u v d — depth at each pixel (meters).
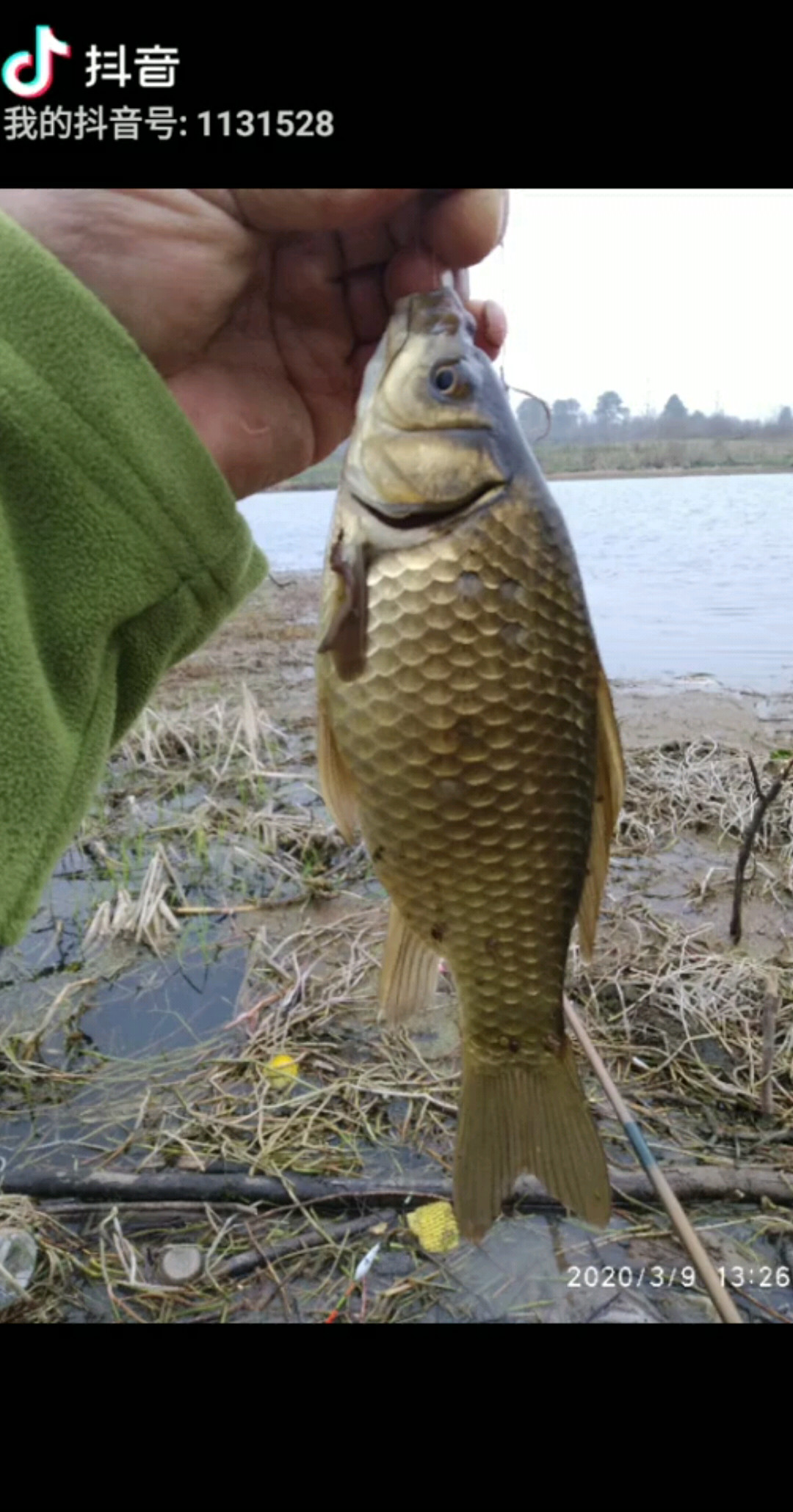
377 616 0.25
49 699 0.20
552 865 0.26
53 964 0.57
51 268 0.21
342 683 0.25
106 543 0.21
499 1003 0.27
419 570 0.25
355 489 0.25
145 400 0.21
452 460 0.25
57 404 0.20
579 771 0.26
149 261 0.26
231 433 0.30
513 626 0.25
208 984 0.54
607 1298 0.36
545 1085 0.28
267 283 0.29
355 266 0.29
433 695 0.25
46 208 0.25
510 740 0.25
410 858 0.26
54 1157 0.43
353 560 0.25
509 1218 0.40
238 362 0.29
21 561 0.20
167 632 0.22
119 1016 0.52
